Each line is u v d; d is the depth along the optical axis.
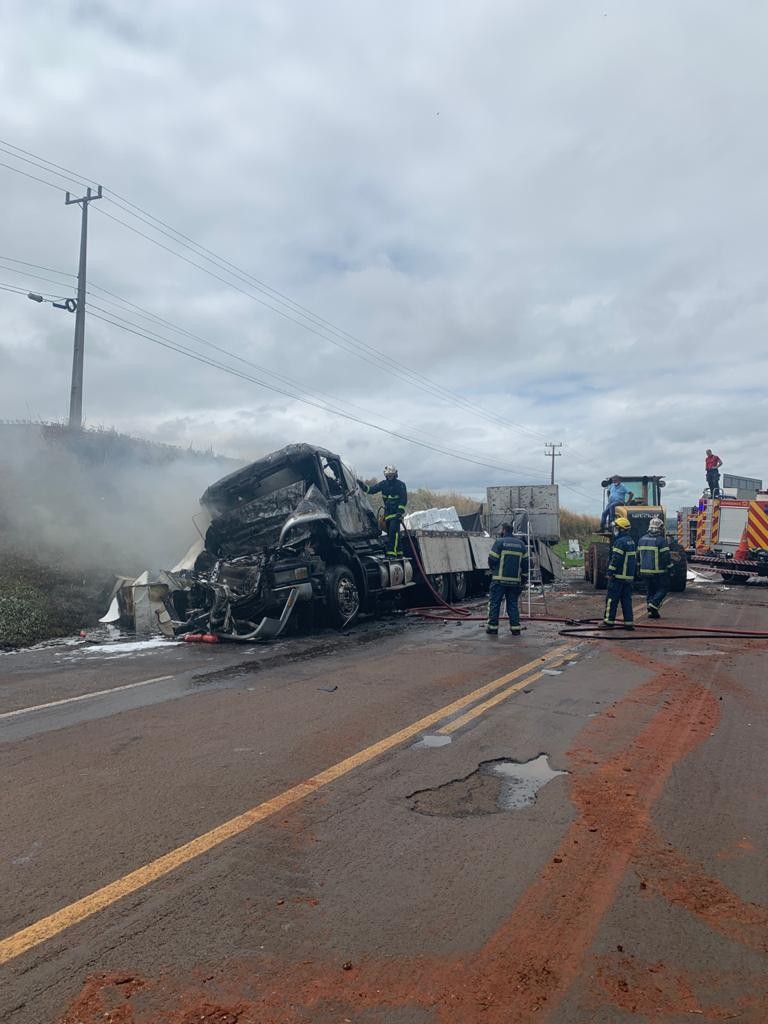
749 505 21.53
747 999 2.89
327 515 12.38
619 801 4.84
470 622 13.56
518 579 11.81
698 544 23.00
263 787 4.99
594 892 3.67
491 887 3.71
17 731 6.30
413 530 15.59
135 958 3.10
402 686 8.03
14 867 3.86
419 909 3.50
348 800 4.79
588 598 17.86
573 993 2.91
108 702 7.32
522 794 4.95
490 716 6.81
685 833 4.37
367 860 3.98
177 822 4.42
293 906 3.51
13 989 2.89
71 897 3.56
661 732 6.38
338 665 9.23
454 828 4.39
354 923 3.37
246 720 6.63
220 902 3.53
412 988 2.93
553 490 23.17
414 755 5.70
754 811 4.70
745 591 20.27
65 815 4.52
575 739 6.15
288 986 2.93
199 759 5.55
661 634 11.85
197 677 8.53
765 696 7.74
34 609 11.90
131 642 11.18
